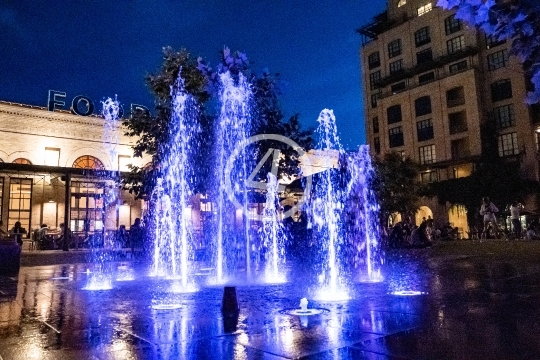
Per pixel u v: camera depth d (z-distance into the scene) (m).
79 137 28.14
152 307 6.67
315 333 4.79
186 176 15.45
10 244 12.05
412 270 11.35
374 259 14.96
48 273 12.85
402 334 4.62
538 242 16.03
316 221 20.78
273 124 15.03
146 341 4.60
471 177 41.09
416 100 49.00
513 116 42.53
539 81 2.96
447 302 6.45
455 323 5.04
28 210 25.78
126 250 20.88
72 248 22.44
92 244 24.03
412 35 51.72
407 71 50.72
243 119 15.02
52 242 22.41
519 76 42.28
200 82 14.91
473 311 5.72
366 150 26.19
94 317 5.95
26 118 26.36
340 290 8.05
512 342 4.18
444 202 43.16
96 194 27.95
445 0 2.79
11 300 7.58
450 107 45.91
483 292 7.30
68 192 21.27
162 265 15.46
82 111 28.64
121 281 10.60
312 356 3.95
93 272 13.12
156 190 16.59
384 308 6.12
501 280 8.77
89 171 27.67
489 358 3.72
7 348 4.39
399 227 21.19
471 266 12.00
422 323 5.10
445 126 46.00
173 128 15.16
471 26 2.95
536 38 2.91
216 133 15.11
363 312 5.87
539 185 39.19
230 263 15.72
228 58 14.67
